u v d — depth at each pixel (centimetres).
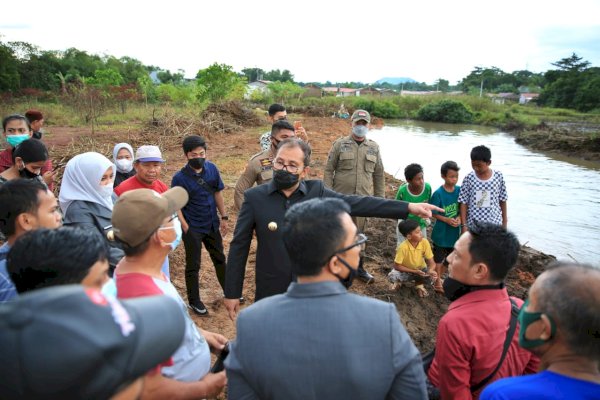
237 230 287
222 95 3288
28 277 138
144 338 86
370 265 570
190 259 420
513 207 1033
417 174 475
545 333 138
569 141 2234
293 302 144
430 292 496
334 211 150
